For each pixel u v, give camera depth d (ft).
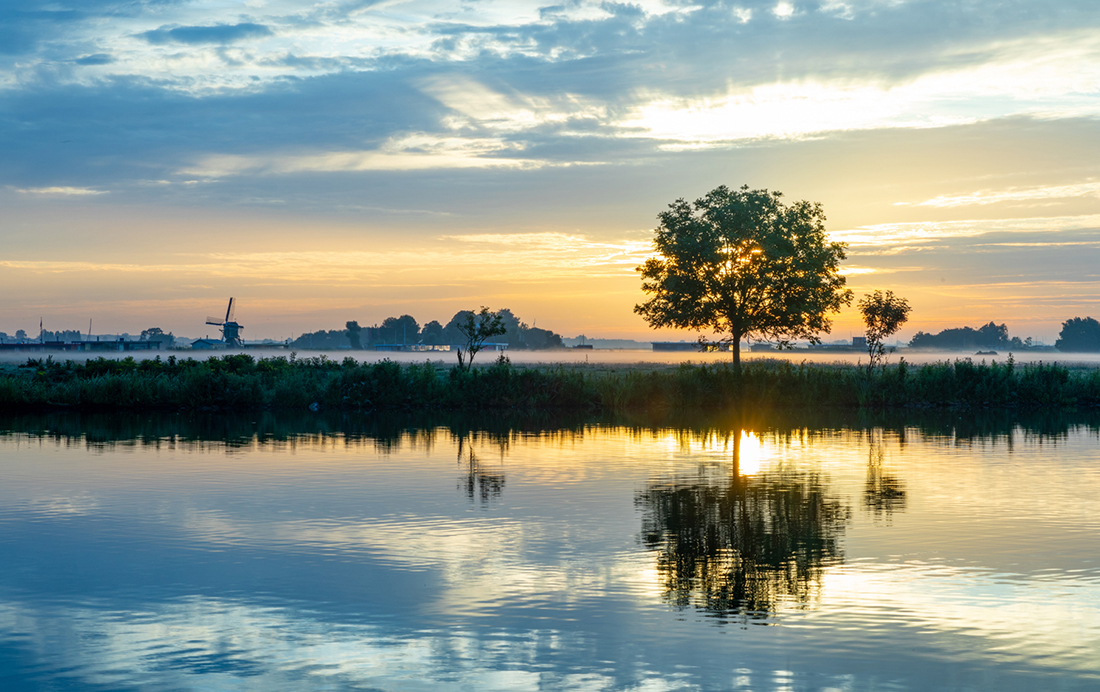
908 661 25.94
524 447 77.92
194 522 44.24
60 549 38.60
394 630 28.55
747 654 26.48
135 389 118.83
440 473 61.26
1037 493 52.54
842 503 49.65
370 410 122.31
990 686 24.14
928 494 52.34
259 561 36.70
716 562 36.63
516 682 24.52
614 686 24.20
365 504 49.21
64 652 26.71
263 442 81.05
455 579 34.12
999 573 34.81
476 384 126.82
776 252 144.97
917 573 34.83
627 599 31.73
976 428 96.58
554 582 33.78
